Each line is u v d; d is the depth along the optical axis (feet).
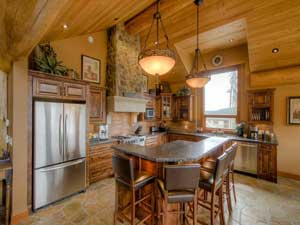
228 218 8.40
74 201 9.97
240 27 13.28
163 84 20.70
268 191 11.24
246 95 15.58
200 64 18.39
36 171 8.88
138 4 10.69
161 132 19.21
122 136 15.40
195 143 9.59
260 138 14.16
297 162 13.12
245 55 15.43
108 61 15.25
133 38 16.21
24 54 7.60
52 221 8.15
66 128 10.19
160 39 15.72
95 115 13.56
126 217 7.40
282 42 11.59
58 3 3.84
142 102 16.96
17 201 8.12
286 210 9.09
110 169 13.48
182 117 19.86
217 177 6.69
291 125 13.33
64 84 10.17
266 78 14.08
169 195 6.16
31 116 8.77
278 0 9.54
